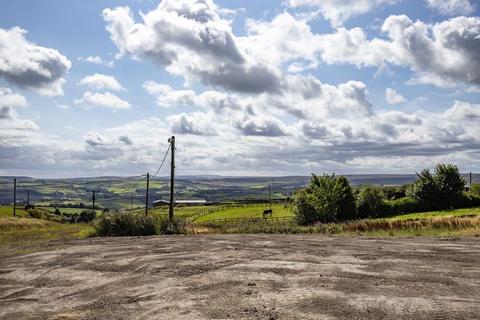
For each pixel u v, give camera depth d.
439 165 58.28
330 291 9.52
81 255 17.11
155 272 12.64
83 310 9.00
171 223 32.31
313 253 15.51
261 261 13.84
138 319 8.09
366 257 14.26
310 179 52.47
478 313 7.77
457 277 10.77
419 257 14.13
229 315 7.94
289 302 8.68
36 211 90.25
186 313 8.21
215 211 85.31
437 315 7.69
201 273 12.11
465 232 24.55
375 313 7.87
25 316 8.81
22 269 14.38
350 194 52.12
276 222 45.94
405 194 63.84
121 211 32.69
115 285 11.24
